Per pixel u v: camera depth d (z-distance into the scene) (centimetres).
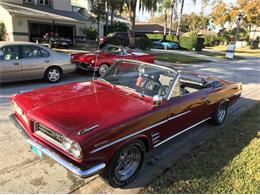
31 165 346
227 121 587
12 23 2197
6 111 543
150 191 312
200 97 439
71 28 2784
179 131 410
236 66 1775
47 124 278
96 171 262
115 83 401
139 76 393
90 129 267
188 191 315
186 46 3431
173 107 369
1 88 736
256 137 495
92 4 2784
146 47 2420
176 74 372
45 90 378
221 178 345
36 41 2230
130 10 2272
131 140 301
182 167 369
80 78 945
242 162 390
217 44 5447
